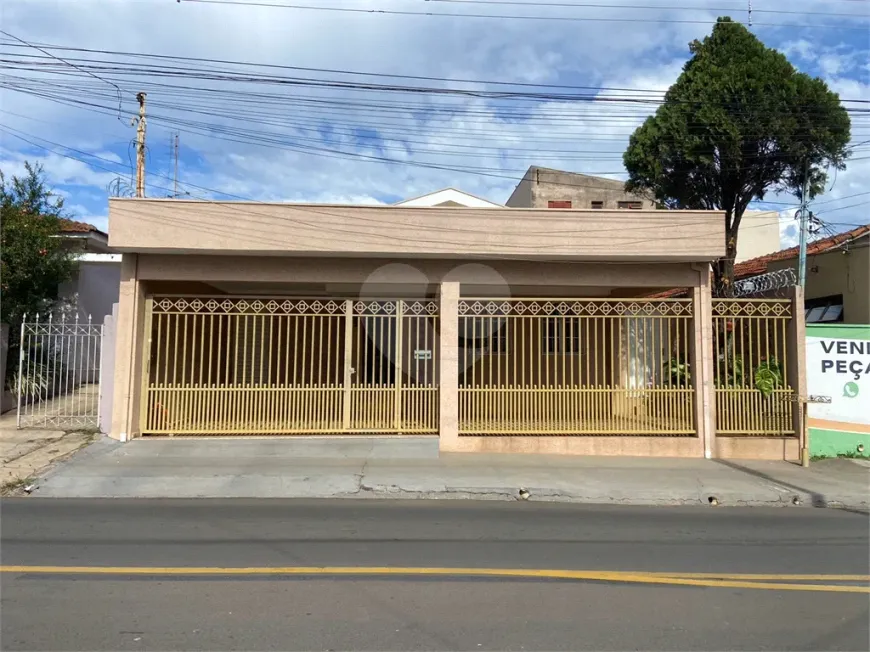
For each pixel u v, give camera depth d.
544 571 5.15
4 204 13.41
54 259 13.78
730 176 14.94
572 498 8.22
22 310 13.09
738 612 4.34
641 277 10.66
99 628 3.88
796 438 10.52
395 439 10.28
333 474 8.75
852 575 5.19
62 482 8.18
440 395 10.48
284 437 10.33
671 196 15.86
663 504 8.09
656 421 10.59
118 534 6.08
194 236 9.79
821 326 10.76
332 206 9.98
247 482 8.41
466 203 16.72
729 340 10.91
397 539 6.06
